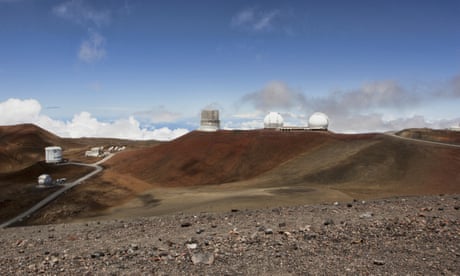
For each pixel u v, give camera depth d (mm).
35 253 14422
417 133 90688
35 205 60531
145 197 61531
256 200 40625
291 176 69062
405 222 15812
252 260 11492
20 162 177125
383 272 10250
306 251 12297
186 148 98625
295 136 94125
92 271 10891
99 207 59625
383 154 71688
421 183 56500
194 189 66500
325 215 18531
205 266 11070
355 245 12914
